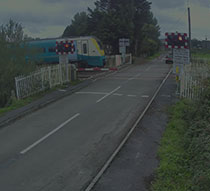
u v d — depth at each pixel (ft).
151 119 36.88
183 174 21.03
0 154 27.14
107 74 94.22
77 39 105.60
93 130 33.68
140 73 94.73
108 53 160.76
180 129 30.99
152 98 50.11
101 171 22.45
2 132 34.19
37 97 53.26
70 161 25.02
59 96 54.54
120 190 19.40
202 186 18.20
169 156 23.99
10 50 58.70
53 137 31.65
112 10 164.86
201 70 52.65
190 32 116.57
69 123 36.94
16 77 50.83
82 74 96.37
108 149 27.48
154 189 19.24
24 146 29.09
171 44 50.03
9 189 20.38
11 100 48.52
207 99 34.47
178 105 42.16
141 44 193.77
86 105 47.06
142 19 178.40
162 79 77.05
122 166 23.22
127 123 35.91
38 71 58.18
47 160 25.39
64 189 20.21
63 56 69.41
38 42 105.50
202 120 29.40
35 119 39.50
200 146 23.24
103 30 152.76
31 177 22.20
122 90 60.29
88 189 19.80
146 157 24.90
